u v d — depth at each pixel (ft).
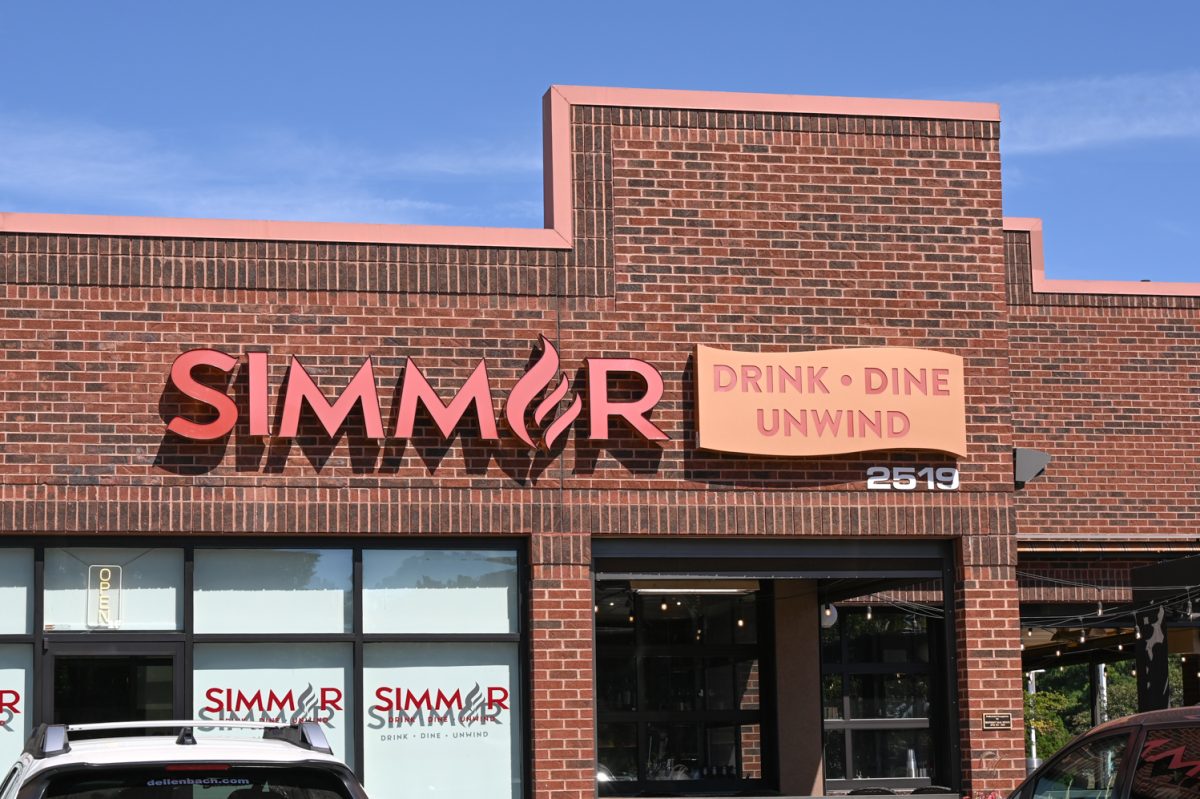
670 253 50.72
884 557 51.62
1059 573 68.59
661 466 49.83
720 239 51.11
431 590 49.14
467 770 48.65
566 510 49.11
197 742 24.38
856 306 51.57
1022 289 71.00
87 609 47.21
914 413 50.90
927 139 52.80
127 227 47.78
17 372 46.75
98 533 46.88
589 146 50.88
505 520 48.75
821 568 51.06
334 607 48.49
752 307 50.98
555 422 48.73
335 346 48.44
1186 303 72.02
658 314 50.39
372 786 48.08
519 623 49.47
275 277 48.37
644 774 67.00
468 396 48.16
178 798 23.44
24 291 47.14
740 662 68.64
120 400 47.14
